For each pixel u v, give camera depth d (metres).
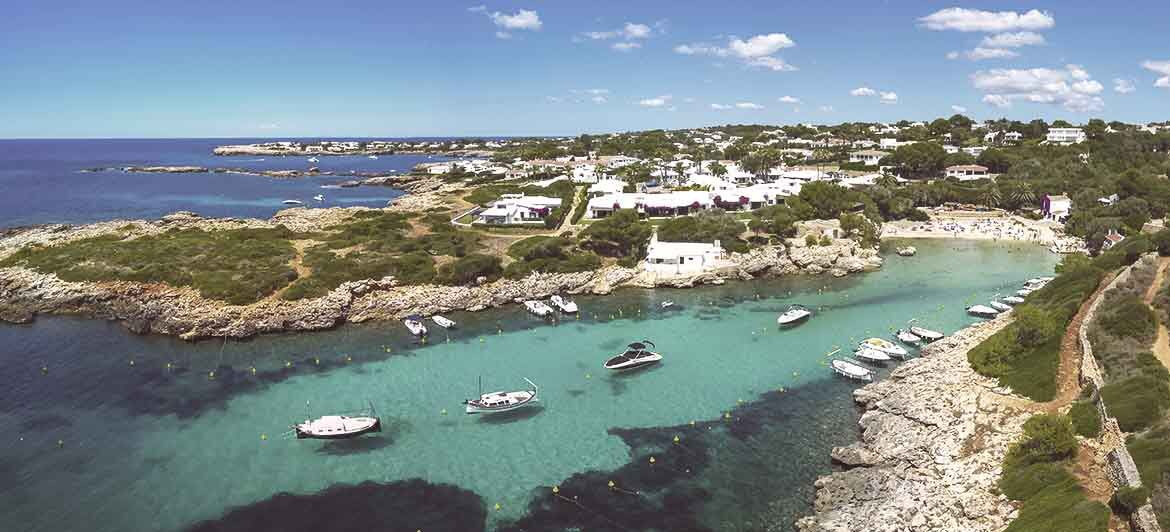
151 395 70.69
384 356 82.50
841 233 139.88
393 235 128.12
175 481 54.19
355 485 53.56
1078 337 65.56
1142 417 46.34
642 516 48.91
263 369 78.12
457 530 47.66
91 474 55.06
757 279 120.44
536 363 79.81
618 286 113.88
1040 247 147.50
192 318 88.31
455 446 59.69
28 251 114.25
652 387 72.31
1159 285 73.00
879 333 89.38
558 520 48.69
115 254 109.25
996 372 63.12
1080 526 36.66
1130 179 168.88
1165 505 35.81
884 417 60.03
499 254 122.19
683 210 157.75
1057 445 45.19
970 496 44.59
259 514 49.75
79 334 89.12
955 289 111.56
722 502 50.44
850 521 44.91
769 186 180.88
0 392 71.00
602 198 160.12
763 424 63.12
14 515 49.50
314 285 98.19
